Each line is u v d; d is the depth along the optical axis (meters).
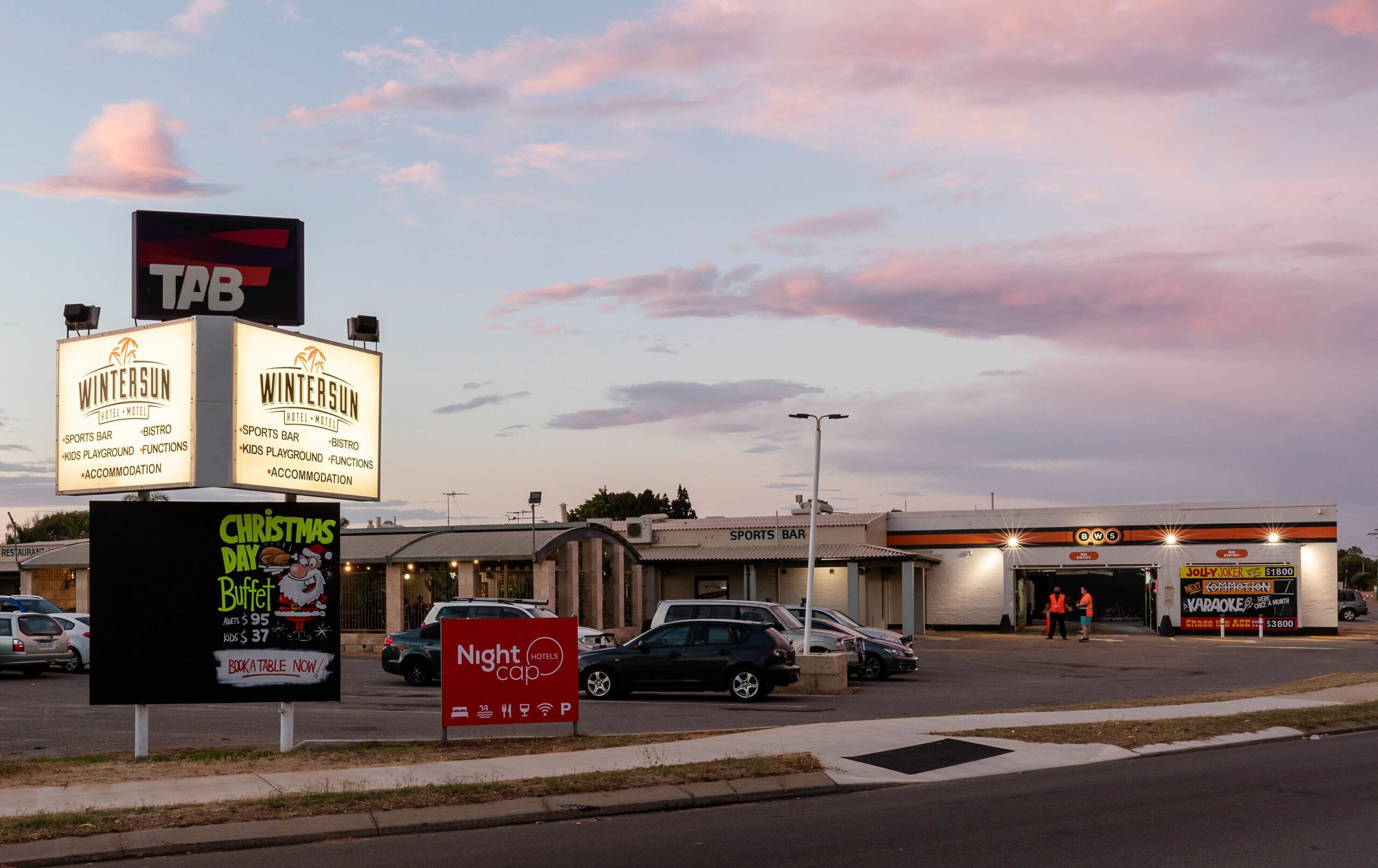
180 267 17.81
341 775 13.16
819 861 9.45
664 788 12.38
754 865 9.35
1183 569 55.97
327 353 17.03
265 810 11.12
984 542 59.22
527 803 11.62
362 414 17.50
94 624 15.16
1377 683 25.52
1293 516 54.84
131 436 16.19
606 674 24.00
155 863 9.69
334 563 16.05
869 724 17.77
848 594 52.75
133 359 16.23
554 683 16.02
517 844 10.23
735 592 57.88
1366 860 9.28
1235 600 55.12
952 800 12.19
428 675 27.50
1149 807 11.63
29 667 30.42
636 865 9.40
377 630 42.94
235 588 15.69
